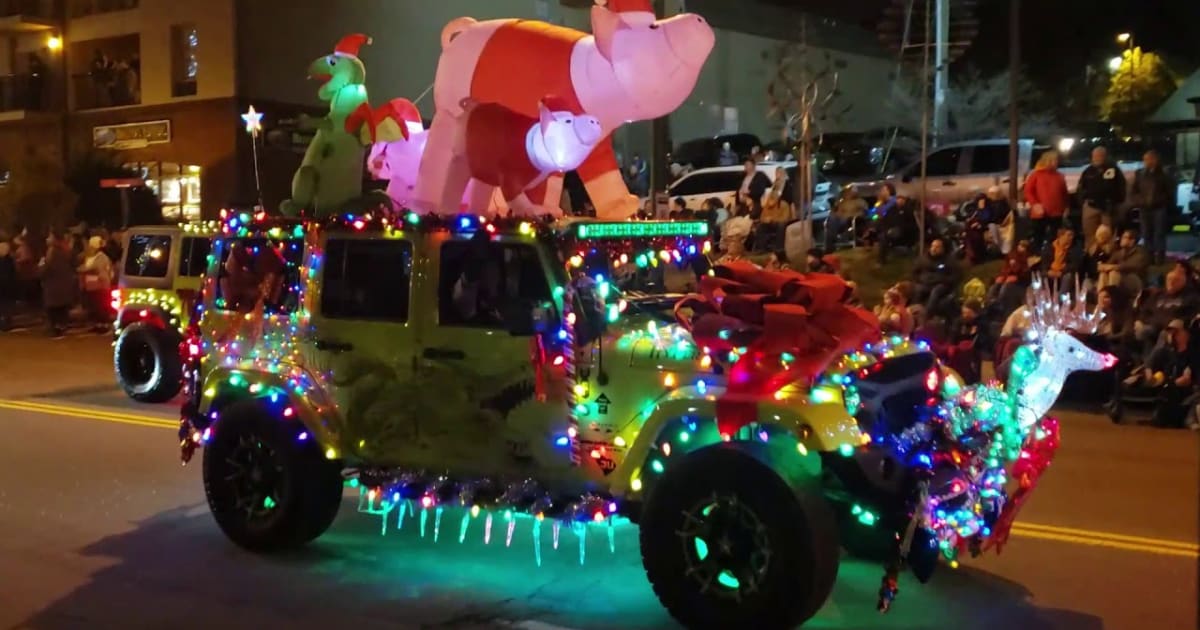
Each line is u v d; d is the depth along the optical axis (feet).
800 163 64.69
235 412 22.40
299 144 98.43
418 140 24.91
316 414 21.31
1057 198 54.03
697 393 17.39
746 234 61.93
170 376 41.78
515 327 18.53
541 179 21.50
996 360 38.19
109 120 103.04
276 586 20.65
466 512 25.45
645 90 22.00
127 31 101.45
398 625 18.56
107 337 66.90
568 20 87.86
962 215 65.05
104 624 18.80
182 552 22.85
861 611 19.07
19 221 94.63
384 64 100.58
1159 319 38.58
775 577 16.53
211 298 23.50
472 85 22.74
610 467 18.56
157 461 31.55
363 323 20.94
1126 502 26.84
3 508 26.45
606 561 22.06
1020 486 18.79
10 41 108.17
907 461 17.22
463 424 19.94
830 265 29.78
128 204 93.91
